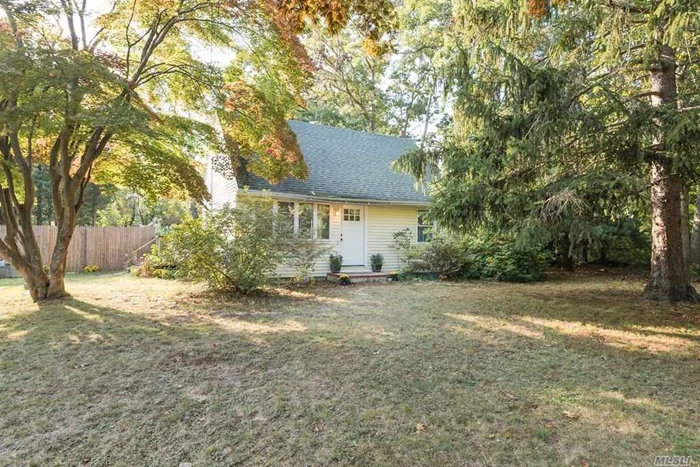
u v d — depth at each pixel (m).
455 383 3.74
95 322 6.07
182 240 8.12
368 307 7.36
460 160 6.64
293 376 3.91
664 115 5.35
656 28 5.50
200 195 8.25
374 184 12.69
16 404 3.28
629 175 5.70
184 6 7.47
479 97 6.28
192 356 4.50
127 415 3.10
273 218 8.62
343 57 20.69
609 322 6.13
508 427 2.92
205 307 7.28
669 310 6.75
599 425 2.95
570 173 6.40
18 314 6.61
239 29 7.80
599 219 6.08
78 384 3.71
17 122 5.95
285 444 2.71
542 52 7.78
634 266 13.58
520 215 6.16
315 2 3.92
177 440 2.75
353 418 3.06
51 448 2.65
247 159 9.77
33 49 5.93
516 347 4.88
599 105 5.80
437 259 11.57
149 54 7.79
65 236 8.01
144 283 10.35
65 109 6.11
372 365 4.21
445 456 2.57
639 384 3.72
